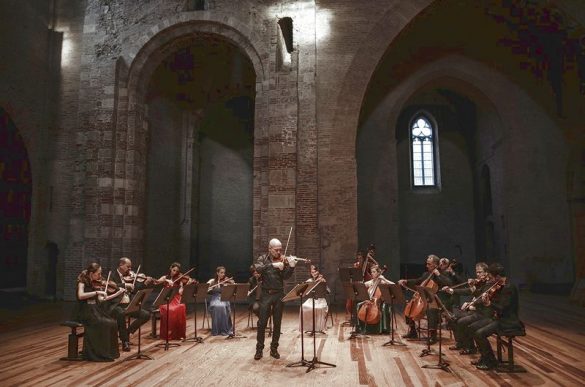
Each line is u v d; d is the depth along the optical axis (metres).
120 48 15.09
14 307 13.34
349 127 13.97
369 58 14.23
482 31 17.69
